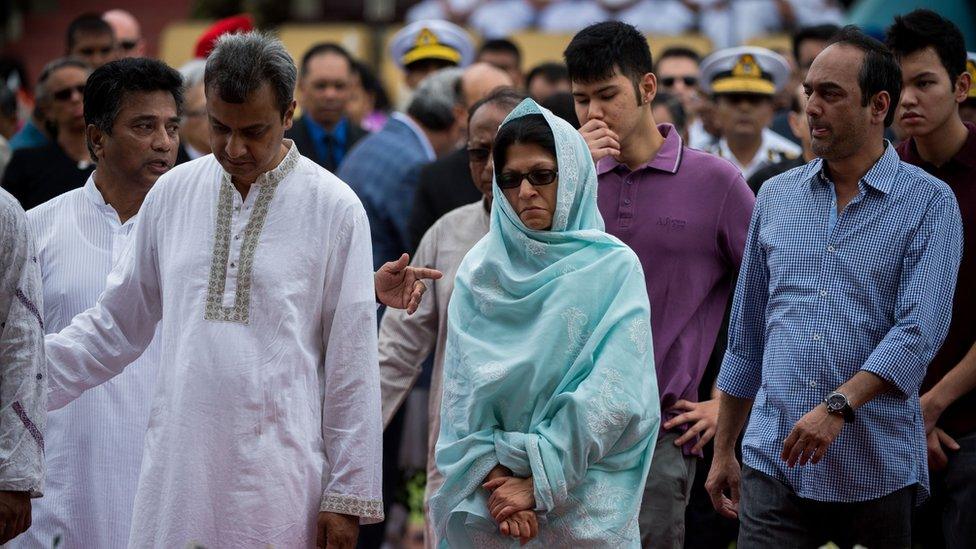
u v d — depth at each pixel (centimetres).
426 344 958
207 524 736
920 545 967
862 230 805
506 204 759
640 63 879
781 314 820
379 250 1292
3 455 710
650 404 745
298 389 745
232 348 741
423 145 1325
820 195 822
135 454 867
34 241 739
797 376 808
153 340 874
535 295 748
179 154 1164
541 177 749
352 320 751
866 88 795
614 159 894
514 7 2355
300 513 741
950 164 907
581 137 769
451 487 751
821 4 2191
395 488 1284
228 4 2611
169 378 751
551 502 723
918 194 801
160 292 790
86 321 791
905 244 796
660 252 880
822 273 809
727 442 869
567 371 743
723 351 1059
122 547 864
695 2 2223
